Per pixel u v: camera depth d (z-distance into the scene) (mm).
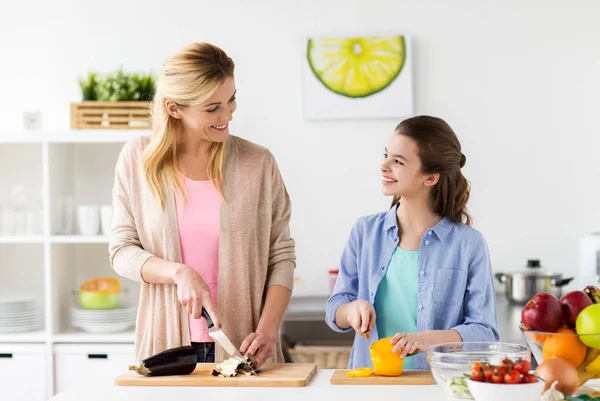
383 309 2033
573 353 1471
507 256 3799
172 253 2047
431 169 1958
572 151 3775
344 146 3812
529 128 3783
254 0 3826
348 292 2107
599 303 1566
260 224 2113
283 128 3828
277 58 3822
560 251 3785
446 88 3789
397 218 2062
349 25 3801
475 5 3773
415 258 2010
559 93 3773
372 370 1764
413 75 3795
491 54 3777
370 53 3773
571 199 3779
